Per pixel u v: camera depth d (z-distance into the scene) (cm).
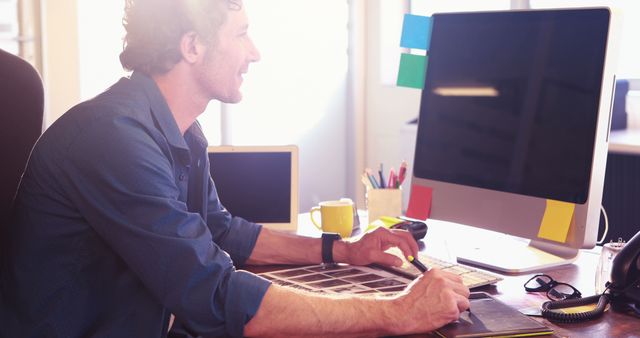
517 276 150
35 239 123
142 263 116
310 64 461
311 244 158
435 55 183
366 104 486
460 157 176
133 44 130
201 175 148
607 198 302
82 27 381
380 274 148
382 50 472
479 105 173
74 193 119
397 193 198
